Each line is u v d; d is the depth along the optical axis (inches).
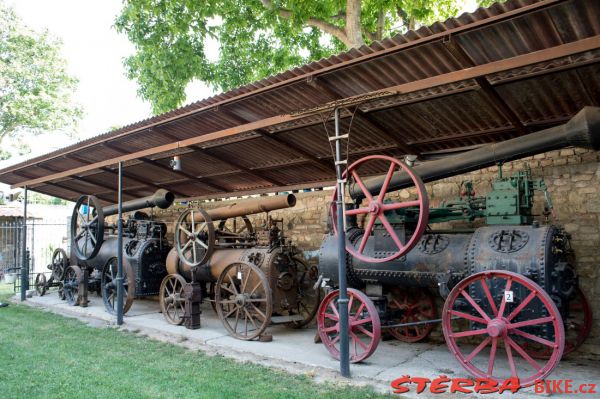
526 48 175.6
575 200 228.2
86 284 388.5
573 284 198.5
